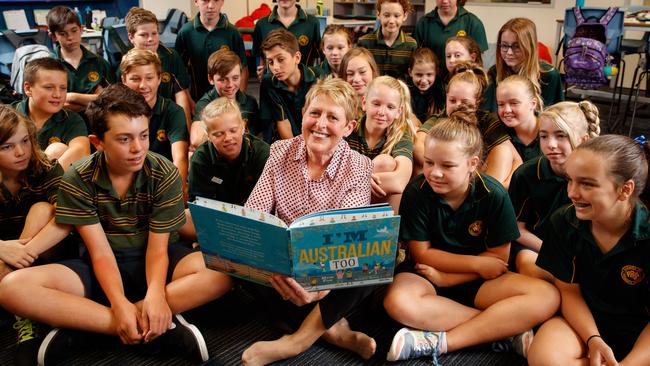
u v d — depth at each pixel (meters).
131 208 1.76
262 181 1.74
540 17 6.59
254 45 3.81
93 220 1.72
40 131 2.50
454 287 1.82
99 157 1.74
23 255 1.68
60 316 1.57
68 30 3.15
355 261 1.48
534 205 1.97
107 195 1.72
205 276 1.69
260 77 3.80
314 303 1.73
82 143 2.49
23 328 1.66
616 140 1.39
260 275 1.55
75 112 2.82
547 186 1.91
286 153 1.74
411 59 3.14
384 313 1.91
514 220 1.76
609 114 4.61
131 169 1.68
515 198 2.00
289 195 1.72
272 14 3.74
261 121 3.11
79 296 1.65
